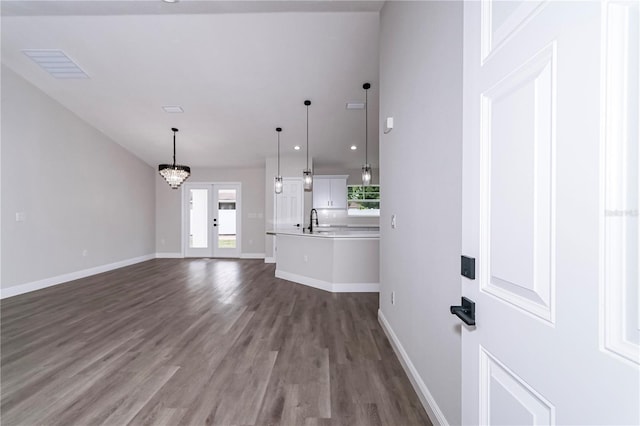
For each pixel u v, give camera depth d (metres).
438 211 1.49
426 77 1.64
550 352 0.55
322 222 7.85
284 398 1.78
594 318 0.47
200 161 7.26
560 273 0.54
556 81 0.54
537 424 0.59
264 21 3.21
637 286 0.42
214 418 1.61
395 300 2.35
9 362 2.22
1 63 3.91
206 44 3.55
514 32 0.67
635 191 0.43
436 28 1.50
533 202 0.61
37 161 4.43
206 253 7.81
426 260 1.66
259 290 4.37
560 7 0.54
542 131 0.58
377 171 7.94
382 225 2.83
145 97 4.63
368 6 2.63
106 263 5.89
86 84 4.33
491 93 0.76
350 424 1.57
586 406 0.48
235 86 4.35
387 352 2.36
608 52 0.45
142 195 7.11
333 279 4.29
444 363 1.43
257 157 7.02
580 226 0.50
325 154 6.88
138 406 1.71
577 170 0.50
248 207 7.76
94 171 5.54
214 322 3.05
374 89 4.41
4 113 3.98
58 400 1.77
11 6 2.47
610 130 0.45
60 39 3.49
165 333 2.76
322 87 4.37
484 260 0.79
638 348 0.41
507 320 0.69
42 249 4.50
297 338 2.64
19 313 3.33
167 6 2.47
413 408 1.69
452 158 1.33
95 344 2.53
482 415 0.80
